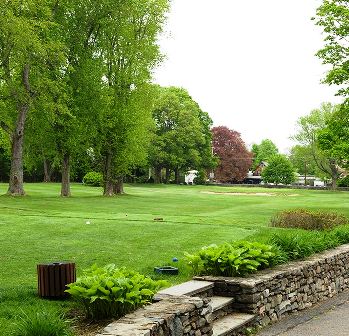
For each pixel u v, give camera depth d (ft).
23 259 39.09
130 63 128.16
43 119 117.29
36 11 105.19
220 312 27.12
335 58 96.53
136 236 51.13
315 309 34.17
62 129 118.93
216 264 30.91
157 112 251.19
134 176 253.24
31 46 99.30
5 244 45.29
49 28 111.34
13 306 25.44
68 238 49.16
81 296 22.68
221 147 336.70
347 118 99.25
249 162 341.41
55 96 110.52
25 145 126.82
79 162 146.00
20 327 19.34
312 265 35.86
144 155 143.54
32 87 108.06
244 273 30.40
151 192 176.65
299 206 116.06
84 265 37.45
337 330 27.99
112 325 19.51
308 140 268.21
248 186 300.81
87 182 207.00
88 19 121.29
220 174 335.06
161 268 34.96
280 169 346.95
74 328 21.50
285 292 31.91
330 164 265.13
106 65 126.82
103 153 135.03
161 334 19.97
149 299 23.76
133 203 111.04
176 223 62.90
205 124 290.56
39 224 58.39
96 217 68.74
